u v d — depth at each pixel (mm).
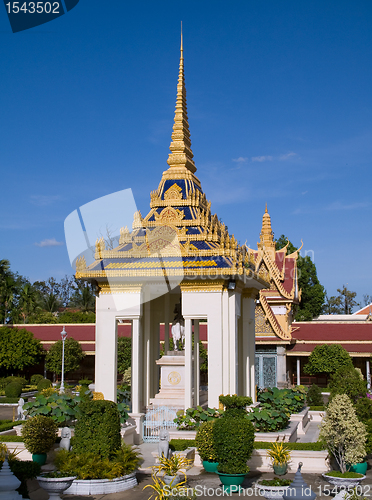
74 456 16594
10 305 75938
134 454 17281
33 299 80812
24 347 55469
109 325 22312
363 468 18188
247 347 24484
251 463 19000
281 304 47969
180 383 24938
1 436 20688
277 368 42906
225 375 21344
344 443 17125
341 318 78250
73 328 60625
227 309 21703
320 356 48938
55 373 57125
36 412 20750
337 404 17406
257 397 25922
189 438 20219
